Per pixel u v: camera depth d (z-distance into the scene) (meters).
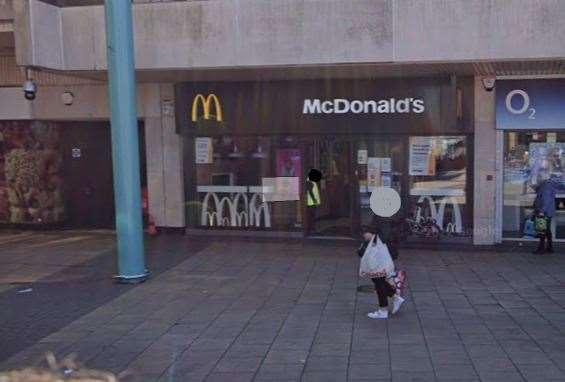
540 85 11.19
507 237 11.90
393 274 7.12
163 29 10.07
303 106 11.83
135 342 6.34
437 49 9.35
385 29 9.43
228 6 9.85
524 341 6.21
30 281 9.11
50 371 5.56
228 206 12.84
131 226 8.88
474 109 11.43
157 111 12.73
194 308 7.60
